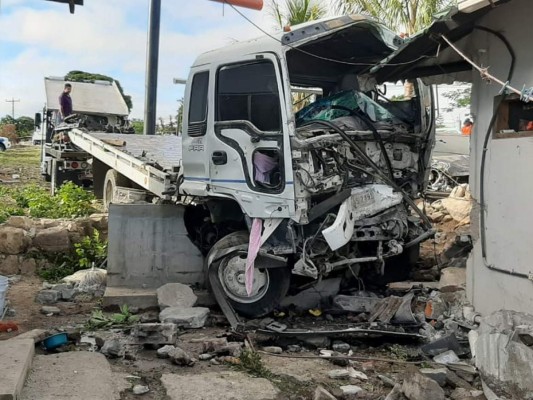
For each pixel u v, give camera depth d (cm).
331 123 671
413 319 637
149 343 585
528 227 566
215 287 701
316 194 661
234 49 703
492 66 623
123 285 789
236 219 748
